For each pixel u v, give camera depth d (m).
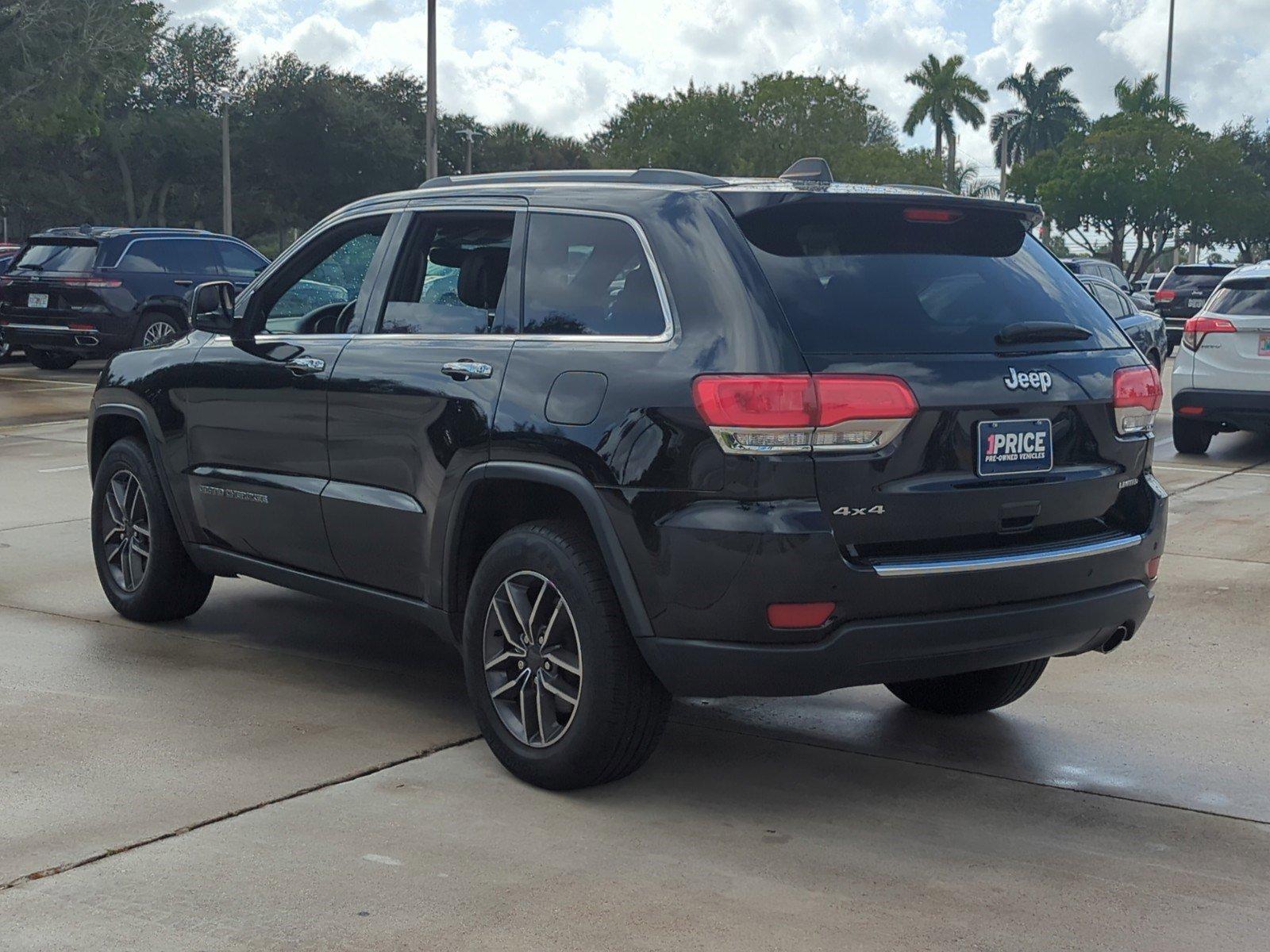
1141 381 4.31
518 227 4.46
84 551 7.59
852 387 3.69
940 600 3.82
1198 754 4.64
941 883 3.58
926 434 3.79
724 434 3.69
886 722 4.96
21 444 11.91
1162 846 3.87
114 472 6.02
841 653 3.73
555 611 4.09
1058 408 4.06
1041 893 3.53
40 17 30.31
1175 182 67.75
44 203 60.38
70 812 3.90
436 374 4.45
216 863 3.59
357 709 4.94
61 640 5.77
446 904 3.38
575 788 4.15
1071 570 4.04
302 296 5.21
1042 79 94.56
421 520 4.51
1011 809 4.12
